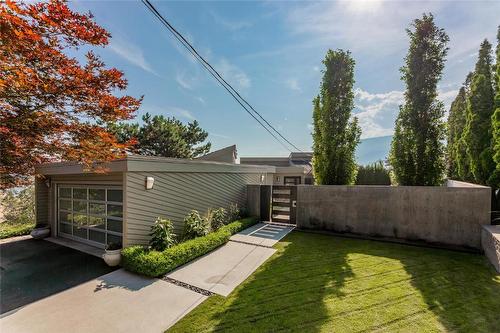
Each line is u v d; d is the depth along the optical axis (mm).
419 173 6887
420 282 4031
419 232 6430
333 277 4297
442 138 6672
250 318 3078
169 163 6410
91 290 4074
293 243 6699
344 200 7547
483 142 8883
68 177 7695
